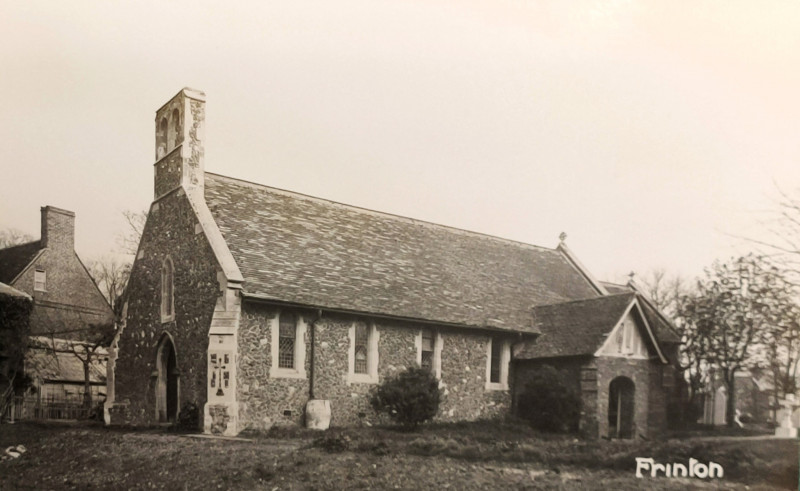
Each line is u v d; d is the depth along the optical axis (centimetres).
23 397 2519
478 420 2427
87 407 2858
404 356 2309
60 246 3112
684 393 2628
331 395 2120
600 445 1880
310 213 2566
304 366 2080
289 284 2116
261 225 2325
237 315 1944
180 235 2238
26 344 2514
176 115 2366
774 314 2153
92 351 2925
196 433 1923
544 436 2209
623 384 2412
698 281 2783
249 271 2070
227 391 1897
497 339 2570
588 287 3133
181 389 2095
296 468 1409
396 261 2592
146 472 1437
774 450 1772
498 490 1305
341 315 2181
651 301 3044
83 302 3158
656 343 2438
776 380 2367
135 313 2439
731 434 2384
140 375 2350
